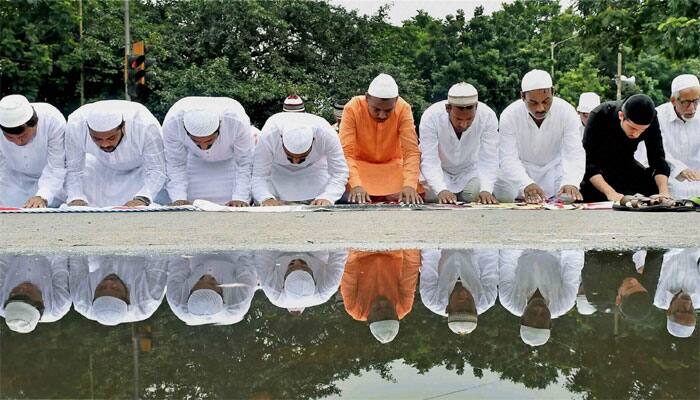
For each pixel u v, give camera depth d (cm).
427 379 82
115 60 1770
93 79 1775
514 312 135
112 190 550
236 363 91
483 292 163
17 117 514
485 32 2353
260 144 550
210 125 510
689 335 110
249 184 555
